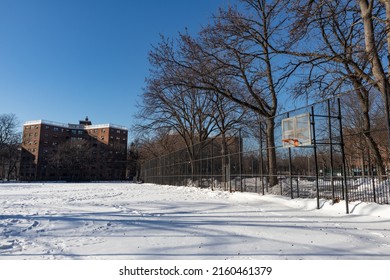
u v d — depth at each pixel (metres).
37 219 7.84
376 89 10.86
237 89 26.05
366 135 11.20
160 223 7.11
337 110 9.95
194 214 8.74
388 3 8.72
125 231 6.17
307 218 7.74
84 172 78.81
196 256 4.29
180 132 34.12
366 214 7.78
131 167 86.25
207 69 18.14
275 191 12.58
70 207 10.97
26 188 30.27
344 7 10.29
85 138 89.56
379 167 10.93
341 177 9.55
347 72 13.63
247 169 14.71
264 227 6.47
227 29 16.00
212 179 19.09
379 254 4.36
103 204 12.08
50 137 82.56
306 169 11.92
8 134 72.50
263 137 13.70
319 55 13.09
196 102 32.28
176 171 27.38
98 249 4.73
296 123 10.61
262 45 17.34
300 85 13.48
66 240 5.38
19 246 4.96
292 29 10.31
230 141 17.98
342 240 5.22
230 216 8.23
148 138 46.28
